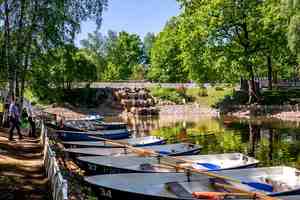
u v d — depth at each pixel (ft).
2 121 82.43
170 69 217.36
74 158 47.60
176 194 32.27
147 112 176.04
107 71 290.76
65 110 175.94
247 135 88.99
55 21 76.84
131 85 212.64
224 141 79.71
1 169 42.65
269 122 118.93
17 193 34.60
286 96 149.89
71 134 68.74
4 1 75.56
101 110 187.32
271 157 61.52
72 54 94.27
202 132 96.73
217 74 153.48
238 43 146.51
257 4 143.95
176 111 173.27
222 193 29.78
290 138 82.84
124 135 76.84
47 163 41.47
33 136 71.46
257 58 145.69
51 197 33.78
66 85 194.59
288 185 35.96
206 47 144.15
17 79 83.30
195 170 35.37
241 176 38.86
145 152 45.01
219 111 157.79
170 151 52.75
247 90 165.78
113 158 44.52
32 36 79.05
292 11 122.42
